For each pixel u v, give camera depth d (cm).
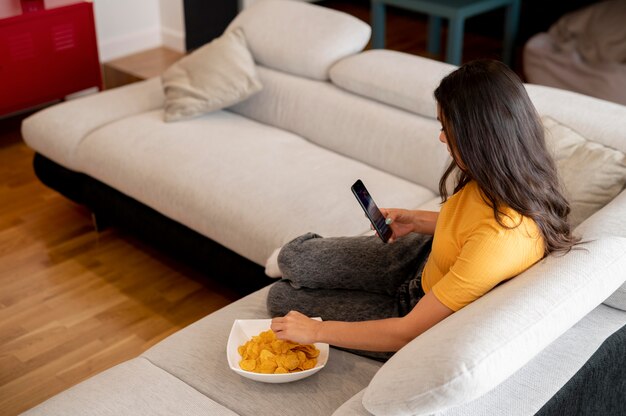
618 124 241
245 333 194
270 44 325
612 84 412
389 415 142
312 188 267
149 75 466
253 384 180
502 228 151
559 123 235
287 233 245
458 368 133
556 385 161
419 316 158
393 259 200
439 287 156
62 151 316
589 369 167
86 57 414
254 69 323
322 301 200
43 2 399
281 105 318
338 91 305
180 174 279
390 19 591
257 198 261
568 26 453
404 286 197
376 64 296
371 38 545
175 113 316
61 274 299
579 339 176
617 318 185
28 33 385
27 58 389
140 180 286
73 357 256
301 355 180
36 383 244
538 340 143
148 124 315
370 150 288
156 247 299
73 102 336
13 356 255
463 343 138
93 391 177
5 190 358
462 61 510
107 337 266
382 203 259
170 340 198
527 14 538
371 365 186
